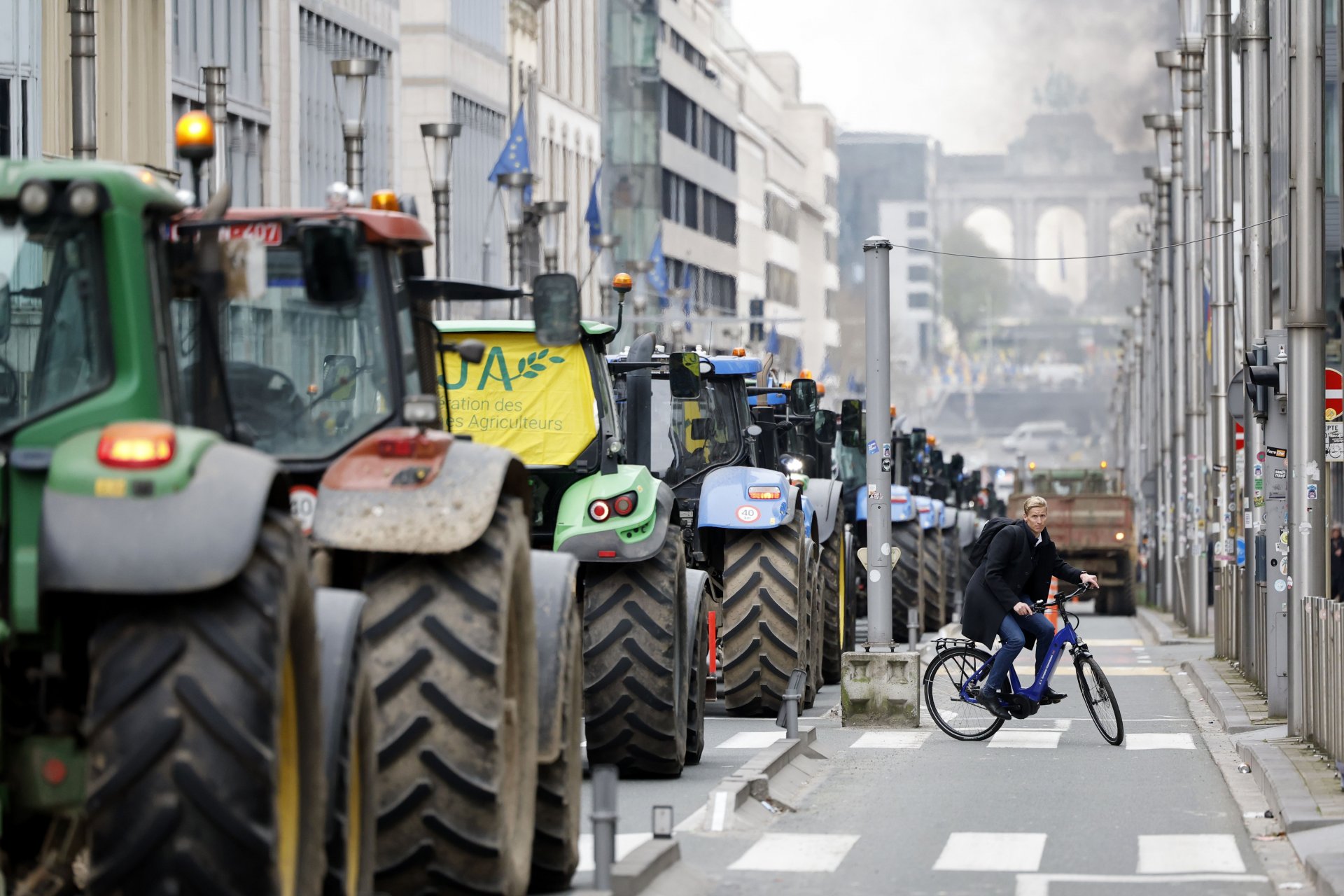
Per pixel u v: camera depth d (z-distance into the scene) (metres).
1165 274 156.75
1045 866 30.55
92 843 15.72
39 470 16.92
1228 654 80.31
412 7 153.12
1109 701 48.94
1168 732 52.38
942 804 37.56
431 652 22.06
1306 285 49.22
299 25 123.69
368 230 24.05
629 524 36.88
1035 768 43.69
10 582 16.84
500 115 170.88
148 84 99.69
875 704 52.09
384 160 142.25
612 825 25.61
